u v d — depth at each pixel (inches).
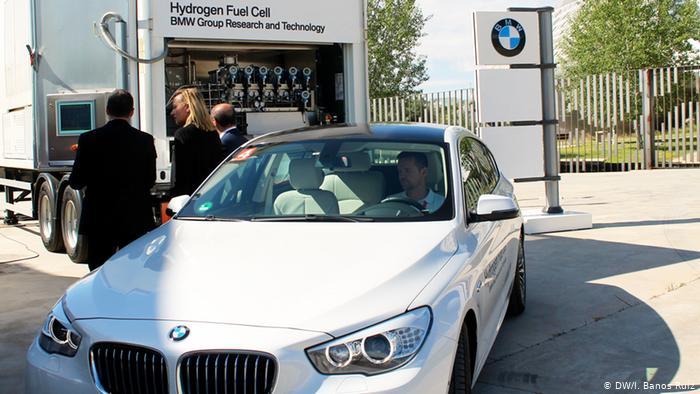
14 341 221.9
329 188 180.2
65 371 131.2
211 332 122.3
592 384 178.5
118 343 126.2
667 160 783.7
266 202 180.5
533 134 400.5
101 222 211.6
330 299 128.2
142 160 214.5
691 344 204.1
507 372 188.1
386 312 126.0
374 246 149.2
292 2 327.6
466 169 191.3
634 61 1060.5
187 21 306.7
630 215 433.1
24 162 368.5
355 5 344.2
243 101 357.7
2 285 297.1
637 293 258.4
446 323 130.5
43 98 331.3
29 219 525.0
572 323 228.2
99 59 316.5
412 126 205.6
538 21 398.9
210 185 194.9
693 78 747.4
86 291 145.8
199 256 150.5
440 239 154.1
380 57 1274.6
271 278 136.4
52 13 324.8
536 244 356.8
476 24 392.2
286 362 118.7
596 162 778.8
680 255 316.8
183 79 362.6
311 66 372.5
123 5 302.2
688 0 1075.3
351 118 349.1
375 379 119.6
